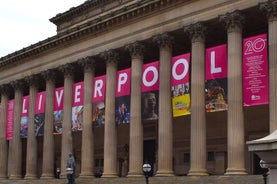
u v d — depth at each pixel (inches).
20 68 3238.2
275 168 424.2
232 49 1951.3
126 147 2876.5
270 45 1833.2
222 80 1988.2
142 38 2354.8
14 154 3174.2
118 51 2539.4
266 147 417.7
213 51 2046.0
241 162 1871.3
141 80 2346.2
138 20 2396.7
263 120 2242.9
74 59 2773.1
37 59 3085.6
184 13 2175.2
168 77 2218.3
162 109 2192.4
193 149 2018.9
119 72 2465.6
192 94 2064.5
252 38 1921.8
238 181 1764.3
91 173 2571.4
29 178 2965.1
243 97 1914.4
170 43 2250.2
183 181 1959.9
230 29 1975.9
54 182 2640.3
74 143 3142.2
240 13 1962.4
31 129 3038.9
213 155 2460.6
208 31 2149.4
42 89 3334.2
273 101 1782.7
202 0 2112.5
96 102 2578.7
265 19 2038.6
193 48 2102.6
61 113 2812.5
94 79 2628.0
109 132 2456.9
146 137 2787.9
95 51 2632.9
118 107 2428.6
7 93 3398.1
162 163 2148.1
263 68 1861.5
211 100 2014.0
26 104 3134.8
